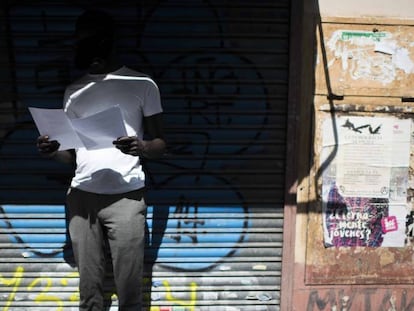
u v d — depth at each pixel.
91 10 3.39
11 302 3.72
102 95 3.15
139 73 3.20
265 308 3.84
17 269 3.70
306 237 3.77
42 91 3.54
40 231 3.67
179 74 3.58
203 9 3.54
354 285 3.84
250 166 3.70
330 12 3.59
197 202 3.70
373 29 3.62
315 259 3.79
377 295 3.86
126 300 3.27
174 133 3.63
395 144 3.73
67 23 3.49
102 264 3.32
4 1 3.44
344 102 3.66
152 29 3.53
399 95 3.67
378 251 3.82
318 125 3.67
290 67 3.59
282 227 3.78
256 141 3.68
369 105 3.67
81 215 3.22
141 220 3.20
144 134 3.52
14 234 3.66
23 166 3.60
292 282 3.80
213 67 3.59
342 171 3.72
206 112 3.63
